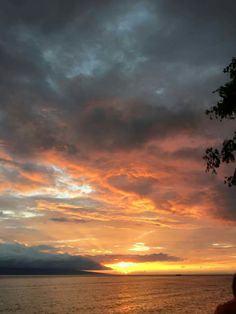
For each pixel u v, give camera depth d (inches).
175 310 2301.9
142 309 2394.2
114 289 4997.5
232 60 336.5
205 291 4493.1
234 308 213.0
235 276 218.1
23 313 2188.7
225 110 344.8
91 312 2241.6
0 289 4766.2
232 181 354.9
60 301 2979.8
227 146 347.9
